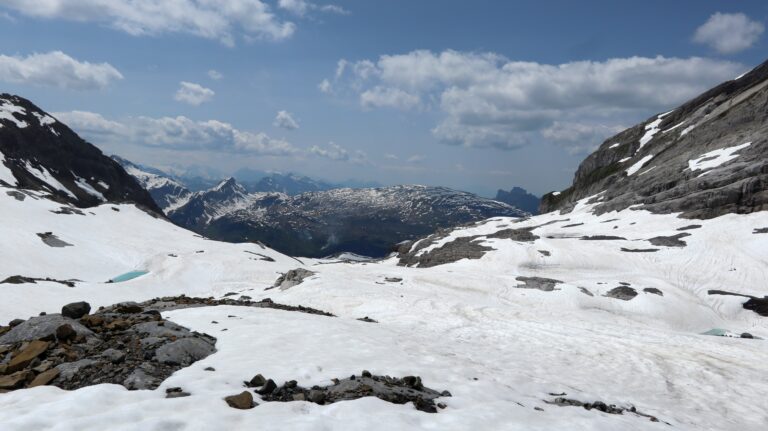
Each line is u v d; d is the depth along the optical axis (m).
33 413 8.77
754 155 87.94
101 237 110.12
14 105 197.75
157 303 27.77
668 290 55.81
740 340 34.31
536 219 124.62
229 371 12.59
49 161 184.12
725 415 18.30
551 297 53.34
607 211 105.94
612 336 33.78
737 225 74.50
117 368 12.37
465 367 17.25
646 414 15.55
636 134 165.62
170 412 9.30
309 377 12.87
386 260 118.50
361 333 20.73
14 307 51.72
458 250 84.31
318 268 69.94
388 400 11.56
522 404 13.25
